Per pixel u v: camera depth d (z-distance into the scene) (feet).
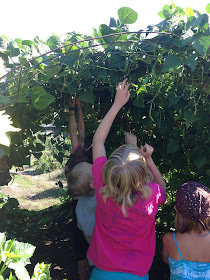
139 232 5.82
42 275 4.49
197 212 5.76
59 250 14.10
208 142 8.95
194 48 6.23
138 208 5.63
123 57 6.99
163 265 11.50
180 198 5.99
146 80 8.06
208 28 5.96
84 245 9.27
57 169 36.42
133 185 5.52
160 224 12.44
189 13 6.55
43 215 19.76
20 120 8.40
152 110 9.12
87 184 7.98
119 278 5.67
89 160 9.50
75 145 9.49
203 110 7.82
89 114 12.28
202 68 6.82
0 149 5.73
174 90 7.79
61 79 7.55
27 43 7.09
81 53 7.25
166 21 6.63
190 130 9.61
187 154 9.53
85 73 7.30
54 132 11.03
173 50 6.35
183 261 6.01
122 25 6.88
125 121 11.09
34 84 7.09
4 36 7.00
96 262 6.03
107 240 5.92
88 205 8.22
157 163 10.94
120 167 5.53
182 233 6.10
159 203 6.01
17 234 16.03
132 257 5.78
